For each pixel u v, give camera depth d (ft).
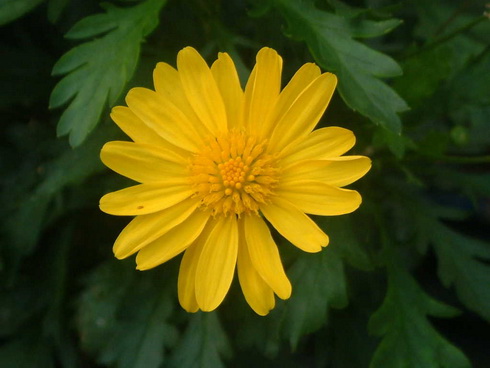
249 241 0.47
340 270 0.50
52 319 0.65
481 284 0.57
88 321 0.61
